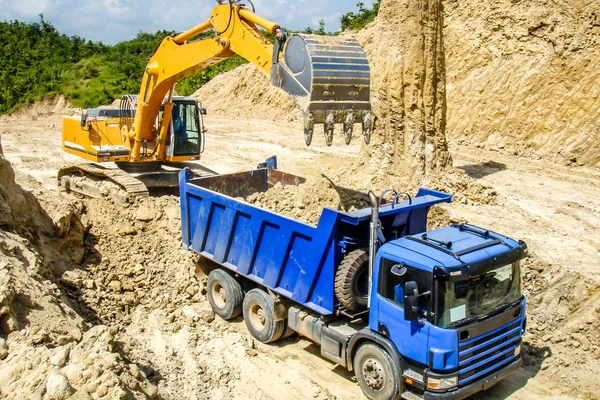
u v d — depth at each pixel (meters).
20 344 6.98
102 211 12.34
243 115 31.92
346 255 7.90
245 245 9.25
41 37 53.88
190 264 11.12
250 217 9.03
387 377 7.38
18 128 28.77
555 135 19.77
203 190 9.86
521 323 7.79
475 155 20.36
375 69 16.08
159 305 10.39
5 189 10.64
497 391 8.18
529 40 21.48
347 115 9.12
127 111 15.17
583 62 19.73
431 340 6.90
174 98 15.29
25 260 9.28
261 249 9.02
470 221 13.55
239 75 34.44
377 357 7.50
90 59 49.06
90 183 13.61
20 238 9.81
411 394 7.25
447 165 16.05
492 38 22.52
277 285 8.85
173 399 7.83
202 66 12.88
